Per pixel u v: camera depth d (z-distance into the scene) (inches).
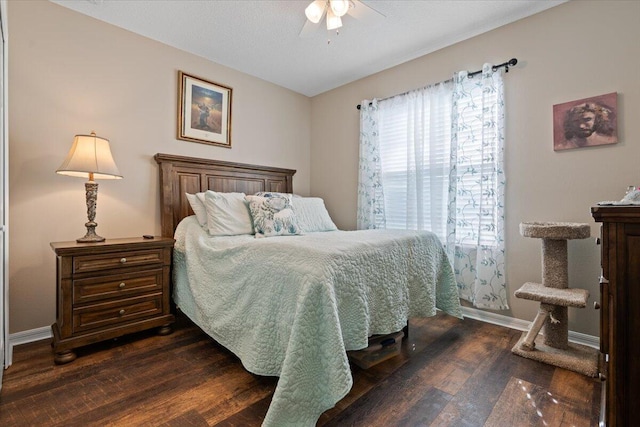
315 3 73.3
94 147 80.6
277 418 46.0
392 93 126.6
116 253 79.3
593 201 81.7
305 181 158.6
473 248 102.0
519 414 54.2
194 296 80.5
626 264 38.4
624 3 77.6
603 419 51.4
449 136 109.0
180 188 110.4
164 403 56.2
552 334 77.4
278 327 56.2
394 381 64.3
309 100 160.2
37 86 84.0
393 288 69.8
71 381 63.1
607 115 79.4
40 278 84.5
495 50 98.7
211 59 120.9
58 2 86.9
